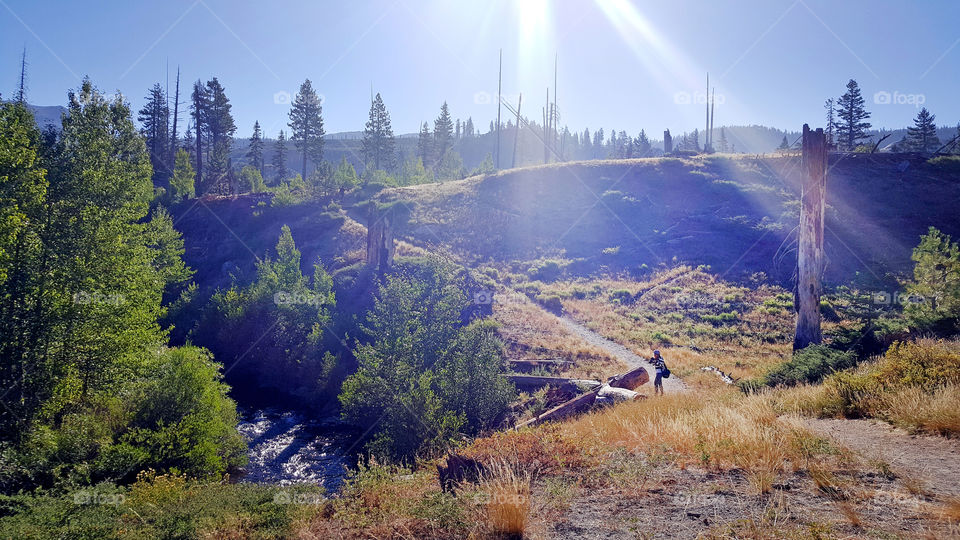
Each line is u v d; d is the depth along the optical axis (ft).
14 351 57.36
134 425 59.57
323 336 112.47
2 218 55.01
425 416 62.69
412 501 23.58
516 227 186.91
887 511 17.12
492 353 74.90
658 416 36.09
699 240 163.22
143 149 81.66
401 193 221.66
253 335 121.60
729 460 23.85
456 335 75.87
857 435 27.81
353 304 128.67
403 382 68.54
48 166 68.33
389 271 136.87
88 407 61.00
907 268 133.18
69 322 60.49
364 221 191.42
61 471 48.85
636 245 168.55
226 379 112.98
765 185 189.98
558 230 182.70
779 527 16.34
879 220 156.25
